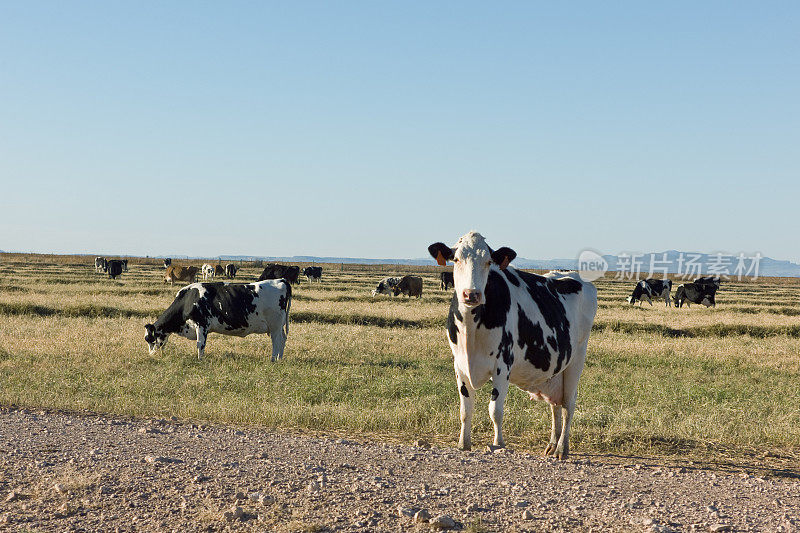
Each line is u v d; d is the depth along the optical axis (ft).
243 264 313.53
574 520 18.13
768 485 22.76
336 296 125.08
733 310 118.93
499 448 26.94
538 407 38.93
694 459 29.55
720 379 50.21
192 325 56.29
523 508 19.06
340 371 48.85
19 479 21.49
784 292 199.00
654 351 64.59
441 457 25.12
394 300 124.98
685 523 18.10
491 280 26.40
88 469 22.35
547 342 27.94
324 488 20.42
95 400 37.88
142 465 22.84
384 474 22.40
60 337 63.82
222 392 41.42
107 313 86.33
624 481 22.56
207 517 18.13
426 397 39.93
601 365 55.93
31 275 173.06
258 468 22.67
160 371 47.78
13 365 48.73
